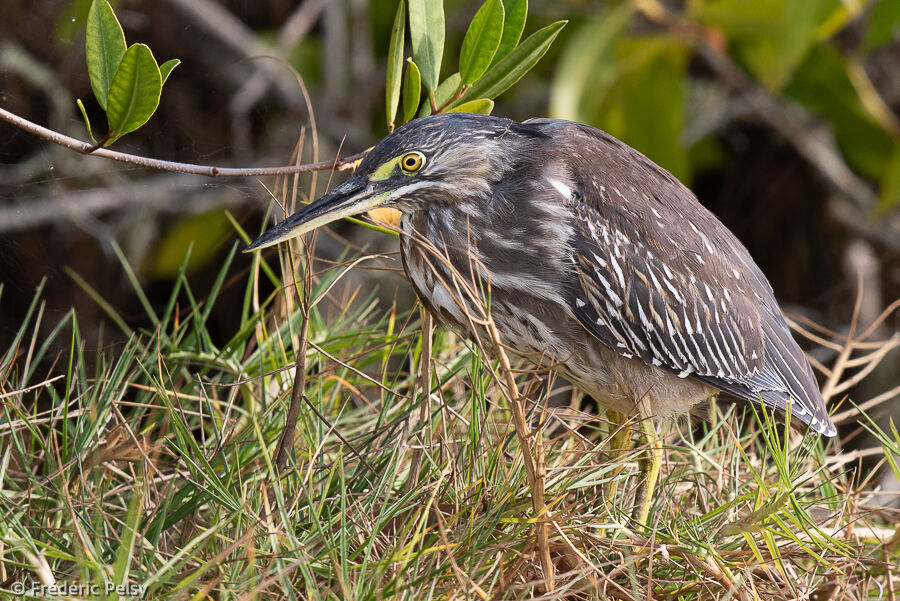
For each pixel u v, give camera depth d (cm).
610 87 1147
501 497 576
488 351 707
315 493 607
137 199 1203
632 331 691
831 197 1400
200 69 1259
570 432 625
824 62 1170
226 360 736
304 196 770
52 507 571
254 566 493
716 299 720
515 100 1355
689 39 1122
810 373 793
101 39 550
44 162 1155
